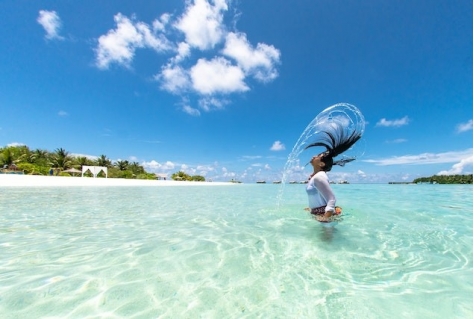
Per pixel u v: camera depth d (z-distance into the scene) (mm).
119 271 2129
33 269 2166
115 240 3135
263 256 2482
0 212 5539
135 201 8406
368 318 1439
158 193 13164
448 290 1756
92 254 2580
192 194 12594
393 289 1782
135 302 1630
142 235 3391
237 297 1691
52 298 1670
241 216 4898
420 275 2008
